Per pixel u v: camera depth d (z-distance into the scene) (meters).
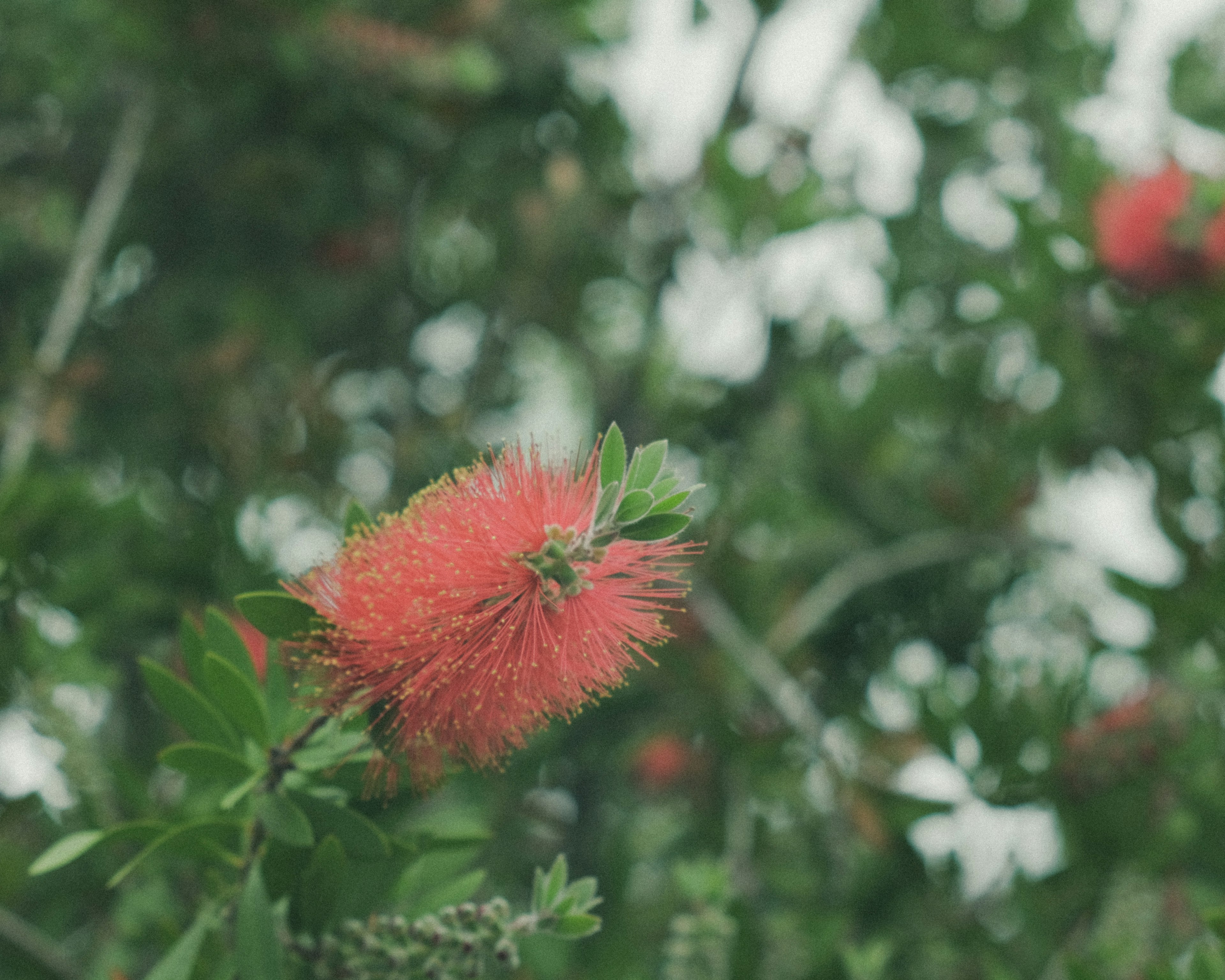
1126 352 4.22
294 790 1.81
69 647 3.00
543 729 1.70
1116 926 3.10
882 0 5.10
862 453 5.14
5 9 5.04
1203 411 4.03
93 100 5.59
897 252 5.45
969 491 4.57
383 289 5.93
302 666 1.69
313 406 4.85
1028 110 5.19
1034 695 3.30
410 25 4.95
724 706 4.41
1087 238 3.97
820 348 5.46
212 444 4.88
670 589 2.06
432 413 6.15
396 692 1.62
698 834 4.68
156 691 1.85
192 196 5.44
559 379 6.72
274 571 3.90
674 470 1.70
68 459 5.10
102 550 3.31
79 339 5.39
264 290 5.68
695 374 4.88
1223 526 3.93
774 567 4.69
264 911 1.71
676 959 2.79
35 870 1.74
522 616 1.64
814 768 4.25
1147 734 3.29
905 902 3.75
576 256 5.59
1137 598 3.57
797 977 3.21
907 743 3.84
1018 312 4.18
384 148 5.07
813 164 4.76
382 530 1.71
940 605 5.20
